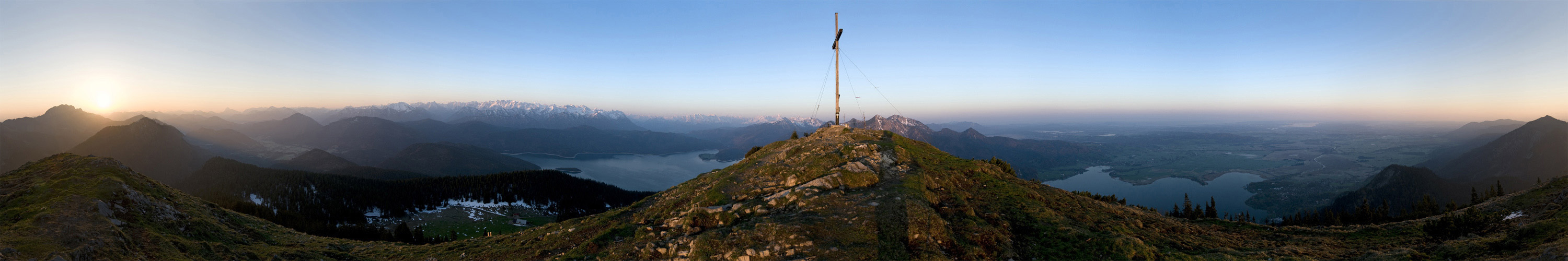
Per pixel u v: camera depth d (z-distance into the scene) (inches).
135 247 995.9
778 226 963.3
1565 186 1743.4
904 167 1560.0
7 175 1552.7
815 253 867.4
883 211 1026.7
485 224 6156.5
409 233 4097.0
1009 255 899.4
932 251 861.2
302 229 3897.6
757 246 904.9
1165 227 1198.3
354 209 6205.7
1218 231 1237.1
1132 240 935.0
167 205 1379.2
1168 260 888.3
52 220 980.6
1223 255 944.3
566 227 1342.3
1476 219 1069.1
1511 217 1529.3
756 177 1590.8
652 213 1386.6
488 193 7495.1
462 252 1250.6
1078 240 956.6
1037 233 1023.0
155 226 1189.7
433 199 7096.5
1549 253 737.0
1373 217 3521.2
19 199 1229.7
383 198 6683.1
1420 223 1244.5
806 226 973.2
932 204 1160.2
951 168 1668.3
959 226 1012.5
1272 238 1198.3
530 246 1202.0
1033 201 1283.2
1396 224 1268.5
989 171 1686.8
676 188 1926.7
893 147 1911.9
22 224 969.5
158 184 1598.2
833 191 1232.8
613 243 1133.7
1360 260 954.7
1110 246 908.6
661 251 970.7
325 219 5757.9
